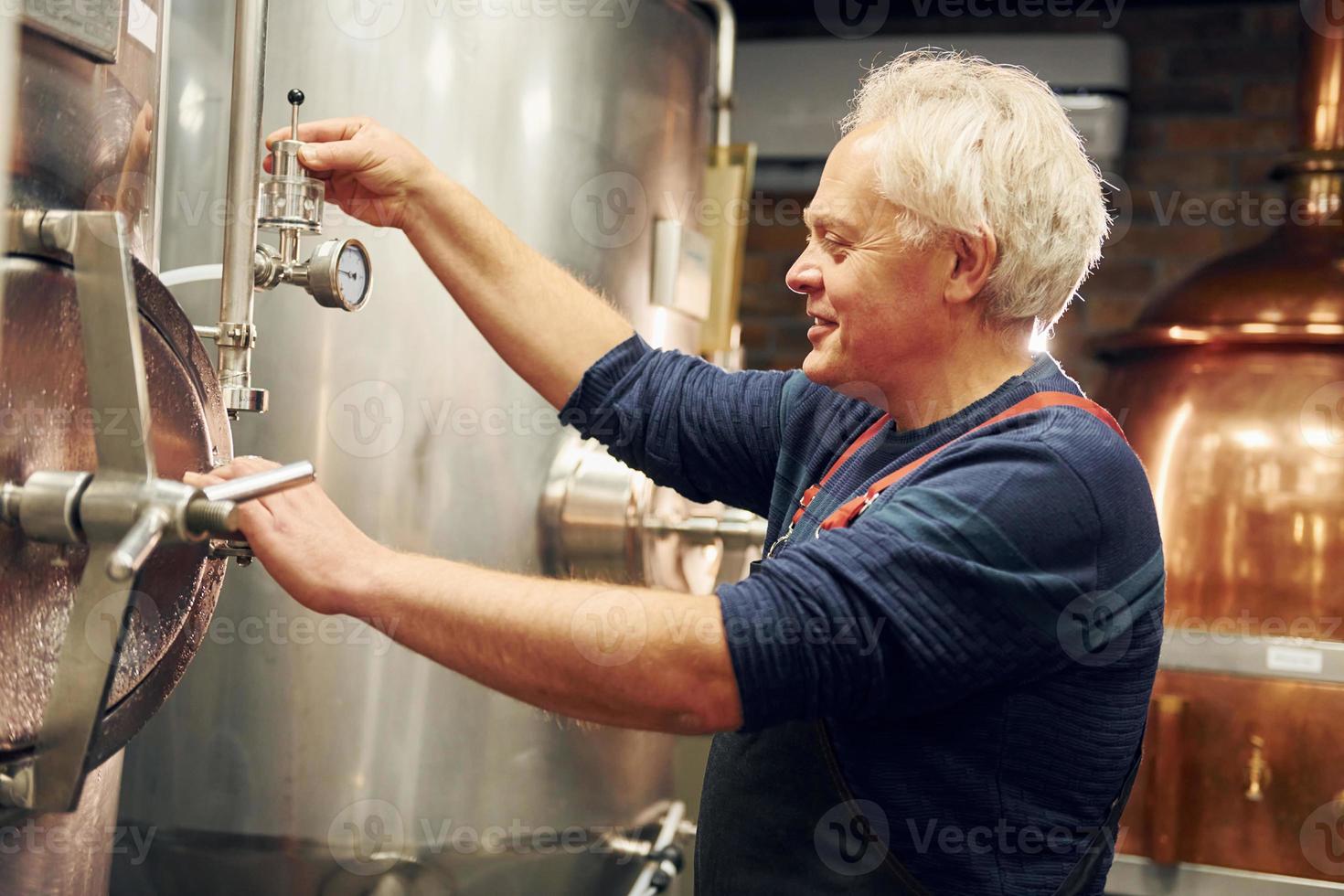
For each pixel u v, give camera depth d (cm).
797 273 107
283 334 147
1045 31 299
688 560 171
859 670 91
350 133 116
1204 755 194
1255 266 207
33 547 77
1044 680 99
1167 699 194
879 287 101
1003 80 105
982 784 99
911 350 104
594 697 89
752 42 306
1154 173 292
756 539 163
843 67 300
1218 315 201
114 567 69
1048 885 100
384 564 88
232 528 76
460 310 152
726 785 112
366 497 149
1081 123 283
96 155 84
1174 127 291
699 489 129
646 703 89
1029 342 108
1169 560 198
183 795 153
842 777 103
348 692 151
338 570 87
